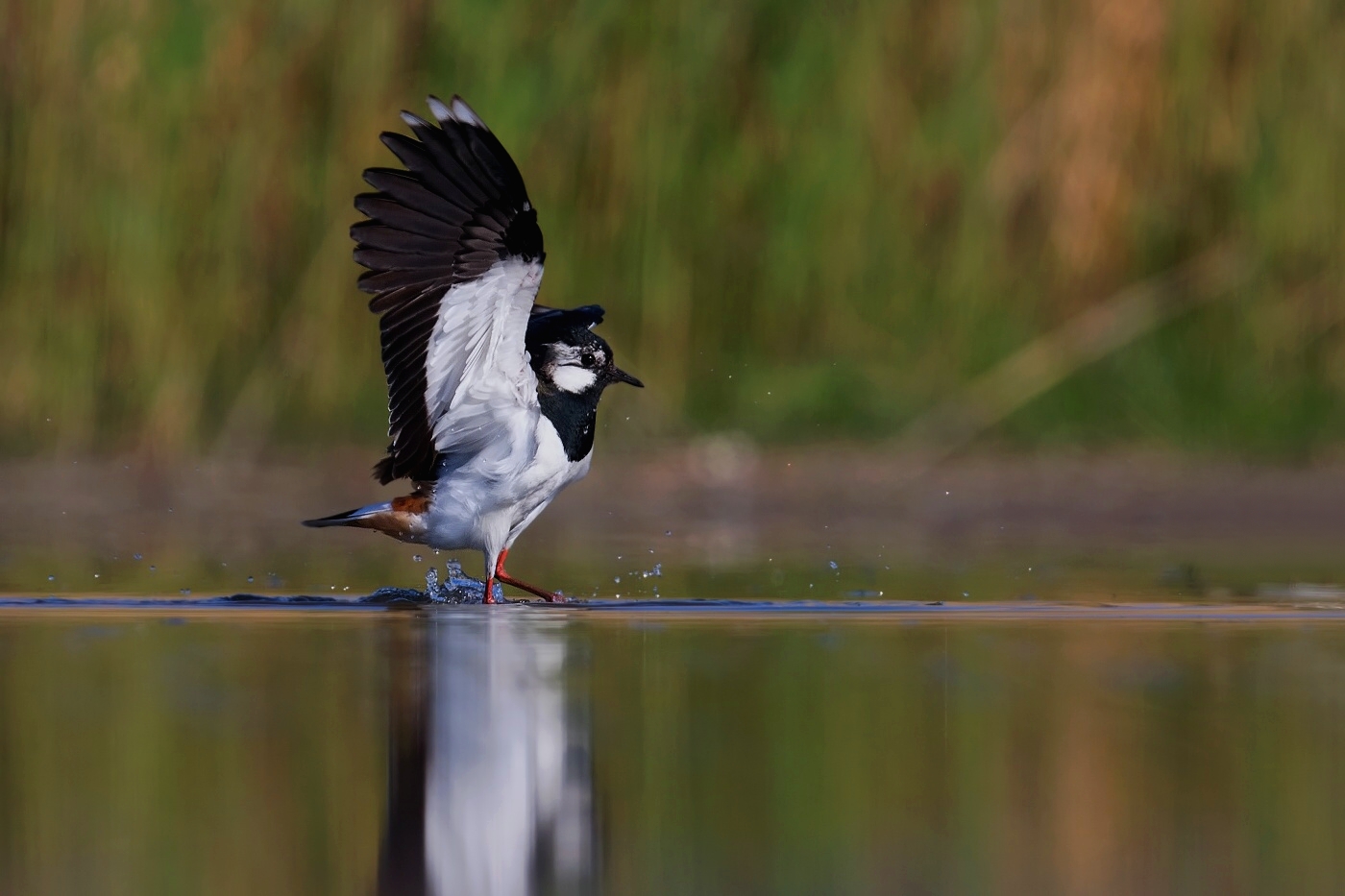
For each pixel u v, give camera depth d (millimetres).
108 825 5168
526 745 6137
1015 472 15961
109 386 15945
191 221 15914
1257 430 16516
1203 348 16750
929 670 7578
